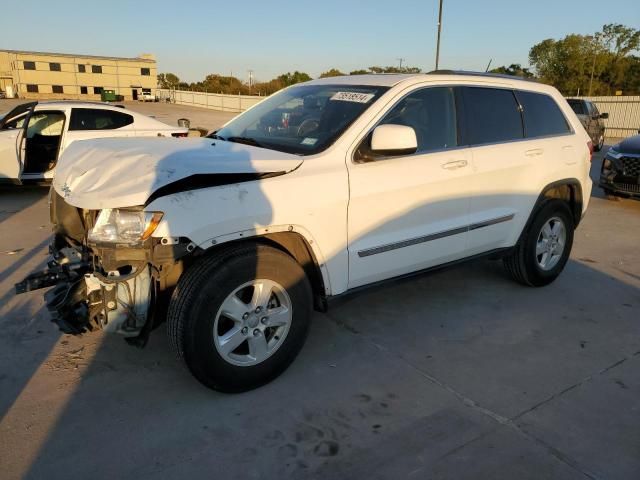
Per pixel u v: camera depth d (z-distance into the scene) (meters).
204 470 2.55
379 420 2.97
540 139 4.73
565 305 4.67
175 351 3.02
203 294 2.88
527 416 3.04
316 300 3.55
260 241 3.19
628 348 3.90
